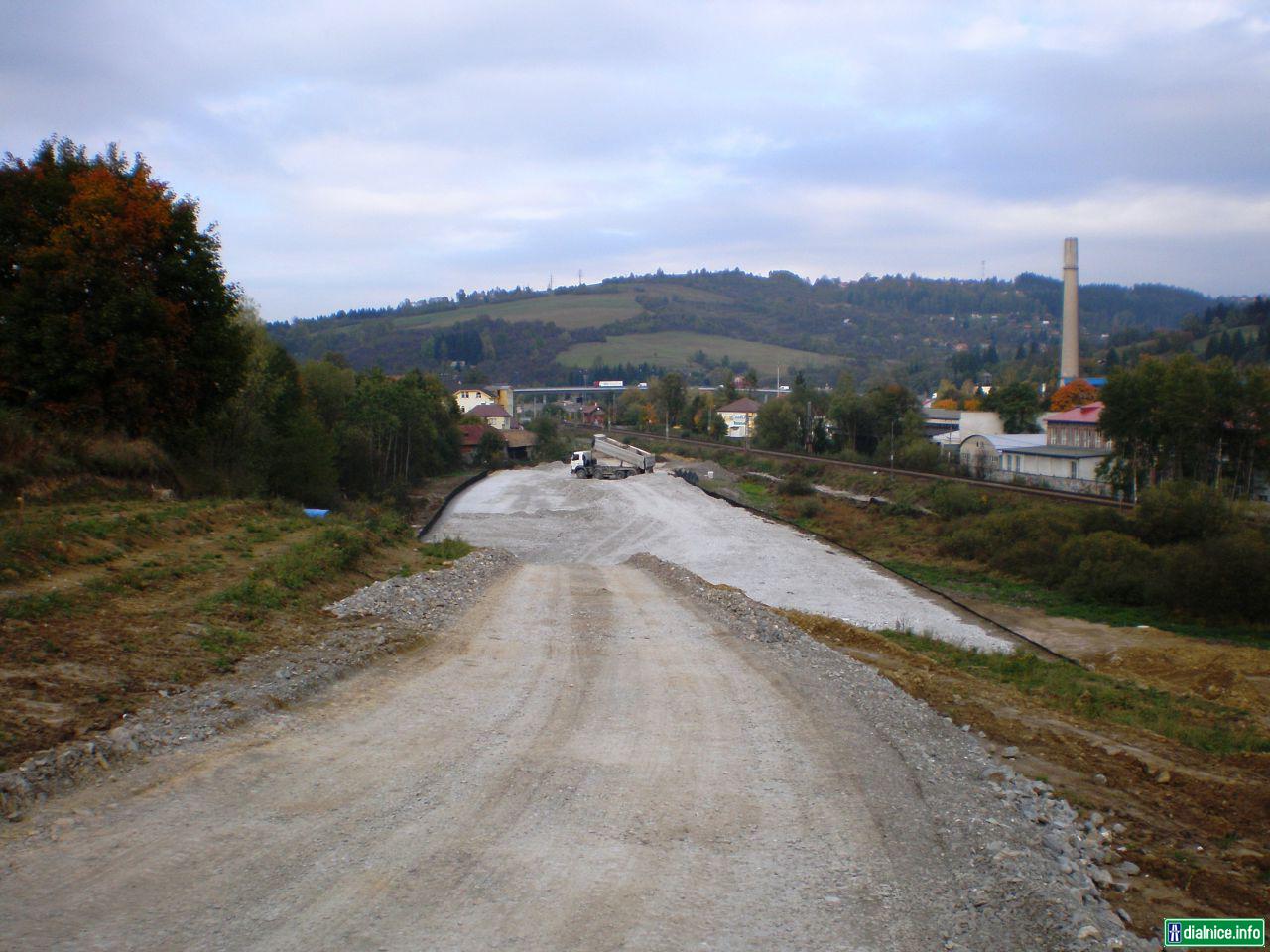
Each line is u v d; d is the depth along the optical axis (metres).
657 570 24.47
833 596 28.53
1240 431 44.03
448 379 197.62
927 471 66.06
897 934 4.69
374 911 4.57
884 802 6.69
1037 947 4.62
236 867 4.96
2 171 23.92
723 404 134.38
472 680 9.97
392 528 26.09
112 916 4.34
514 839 5.60
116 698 7.50
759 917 4.79
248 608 11.49
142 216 24.16
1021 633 25.38
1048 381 135.88
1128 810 7.39
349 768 6.73
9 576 10.59
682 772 7.18
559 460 96.00
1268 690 18.11
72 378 22.47
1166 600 27.98
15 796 5.51
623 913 4.73
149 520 16.17
